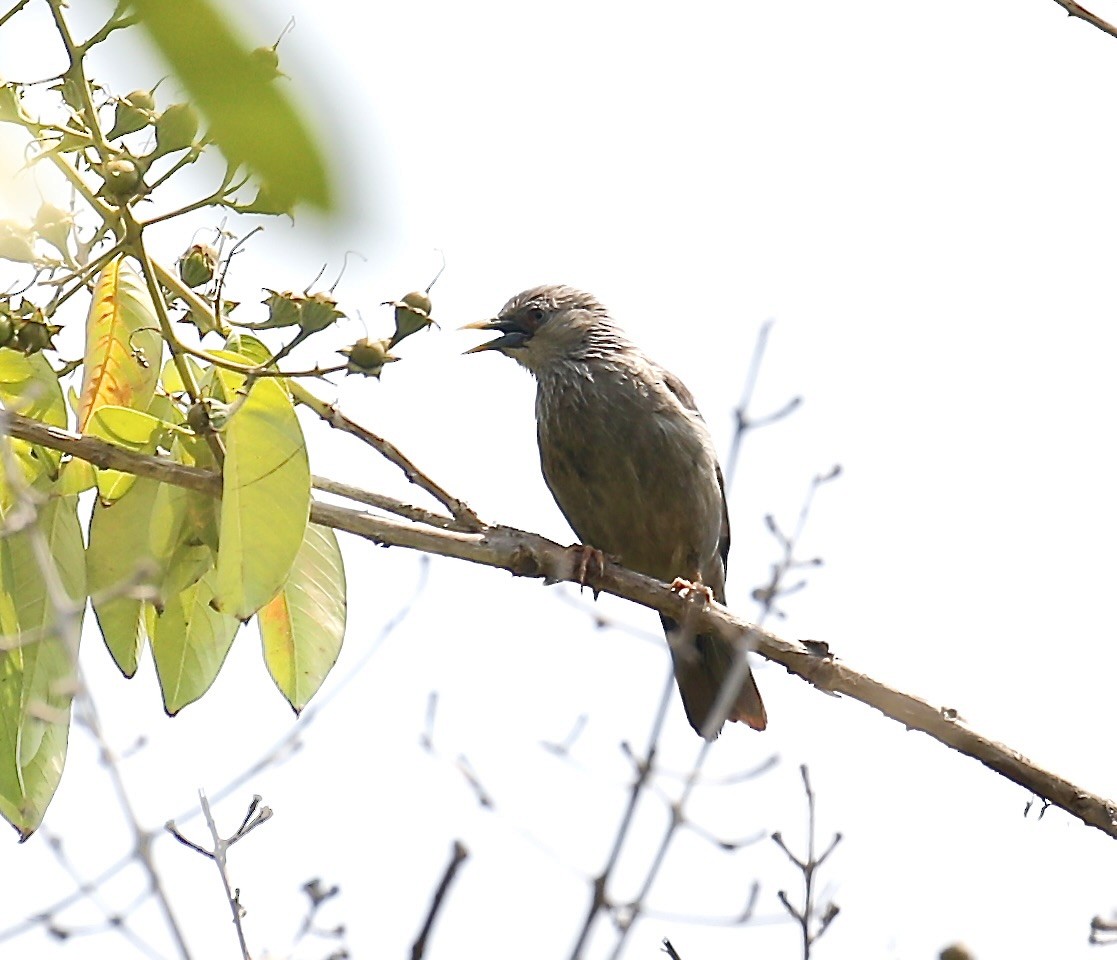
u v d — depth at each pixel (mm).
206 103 1912
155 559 7613
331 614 8234
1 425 5438
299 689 8172
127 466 7312
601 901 4562
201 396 7273
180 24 1894
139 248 6664
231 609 6934
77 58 5848
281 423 7027
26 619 7438
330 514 8078
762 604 6207
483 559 8266
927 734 8406
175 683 8039
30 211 2564
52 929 5488
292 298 6742
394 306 6719
